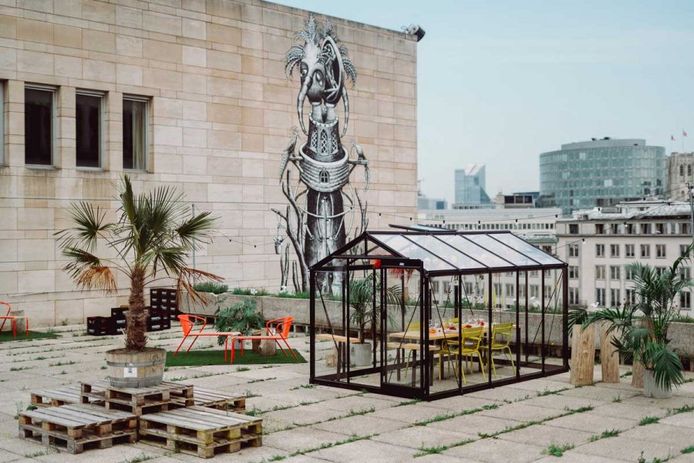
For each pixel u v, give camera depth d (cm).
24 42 3394
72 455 1403
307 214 4484
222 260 4078
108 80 3644
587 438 1497
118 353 1531
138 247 1570
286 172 4372
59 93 3509
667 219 9056
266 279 4269
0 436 1540
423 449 1428
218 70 4072
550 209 16375
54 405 1644
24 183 3372
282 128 4353
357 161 4766
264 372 2233
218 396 1630
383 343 1966
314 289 2089
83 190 3538
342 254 2069
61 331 3244
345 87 4706
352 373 2162
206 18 4022
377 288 2583
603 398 1853
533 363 2308
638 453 1389
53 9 3475
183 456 1393
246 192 4188
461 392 1916
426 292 1864
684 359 2195
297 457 1386
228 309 2628
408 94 5062
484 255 2091
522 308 2894
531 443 1465
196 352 2597
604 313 1948
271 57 4303
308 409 1764
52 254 3438
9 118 3350
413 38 5094
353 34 4762
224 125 4091
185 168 3928
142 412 1502
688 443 1455
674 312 2181
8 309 3225
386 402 1836
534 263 2169
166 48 3862
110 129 3647
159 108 3831
